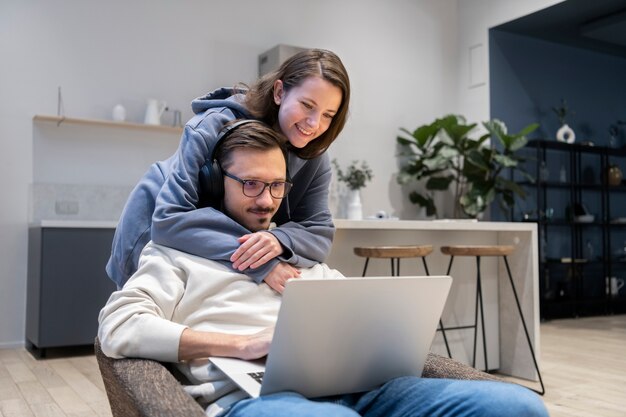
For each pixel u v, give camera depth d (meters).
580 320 6.22
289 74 1.40
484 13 6.47
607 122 7.31
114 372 0.99
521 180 6.49
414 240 3.42
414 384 1.00
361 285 0.92
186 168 1.29
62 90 4.63
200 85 5.20
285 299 0.87
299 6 5.79
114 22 4.84
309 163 1.61
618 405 2.89
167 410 0.82
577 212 6.73
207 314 1.14
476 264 3.61
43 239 3.95
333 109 1.40
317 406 0.84
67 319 4.00
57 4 4.64
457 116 6.13
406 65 6.43
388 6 6.36
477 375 1.08
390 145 6.26
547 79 6.84
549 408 2.84
